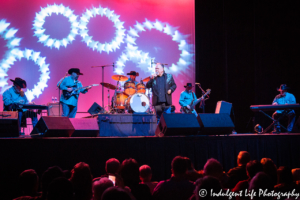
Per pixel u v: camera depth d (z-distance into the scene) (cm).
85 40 775
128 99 566
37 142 399
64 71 755
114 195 153
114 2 802
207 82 811
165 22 829
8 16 727
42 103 736
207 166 286
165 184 273
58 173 254
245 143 489
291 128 621
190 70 827
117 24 800
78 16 776
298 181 290
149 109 601
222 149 478
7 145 388
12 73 721
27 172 261
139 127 510
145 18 819
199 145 464
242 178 327
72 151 411
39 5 749
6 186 384
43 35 748
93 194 253
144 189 256
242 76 816
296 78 792
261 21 817
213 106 805
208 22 822
